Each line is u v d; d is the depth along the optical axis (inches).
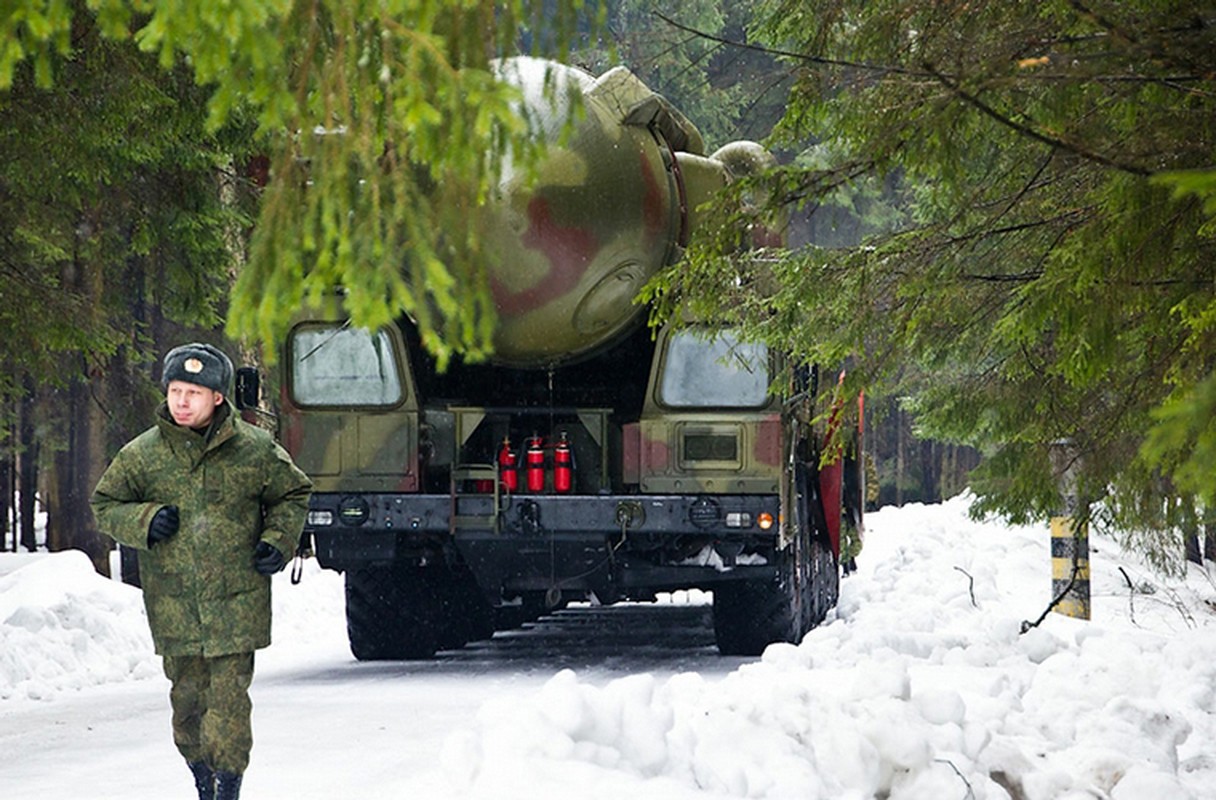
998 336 711.7
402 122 309.3
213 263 1310.3
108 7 298.7
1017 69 550.3
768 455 1155.9
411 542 1233.4
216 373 568.7
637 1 597.3
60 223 1209.4
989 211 695.1
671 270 727.7
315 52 318.3
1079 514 843.4
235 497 568.1
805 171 668.7
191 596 561.3
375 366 1192.2
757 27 665.6
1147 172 494.6
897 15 604.7
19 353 1240.8
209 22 287.7
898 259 706.8
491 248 321.4
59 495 2847.0
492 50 327.3
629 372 1225.4
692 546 1186.6
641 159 1101.7
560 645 1450.5
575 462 1204.5
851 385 754.8
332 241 316.2
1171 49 500.1
